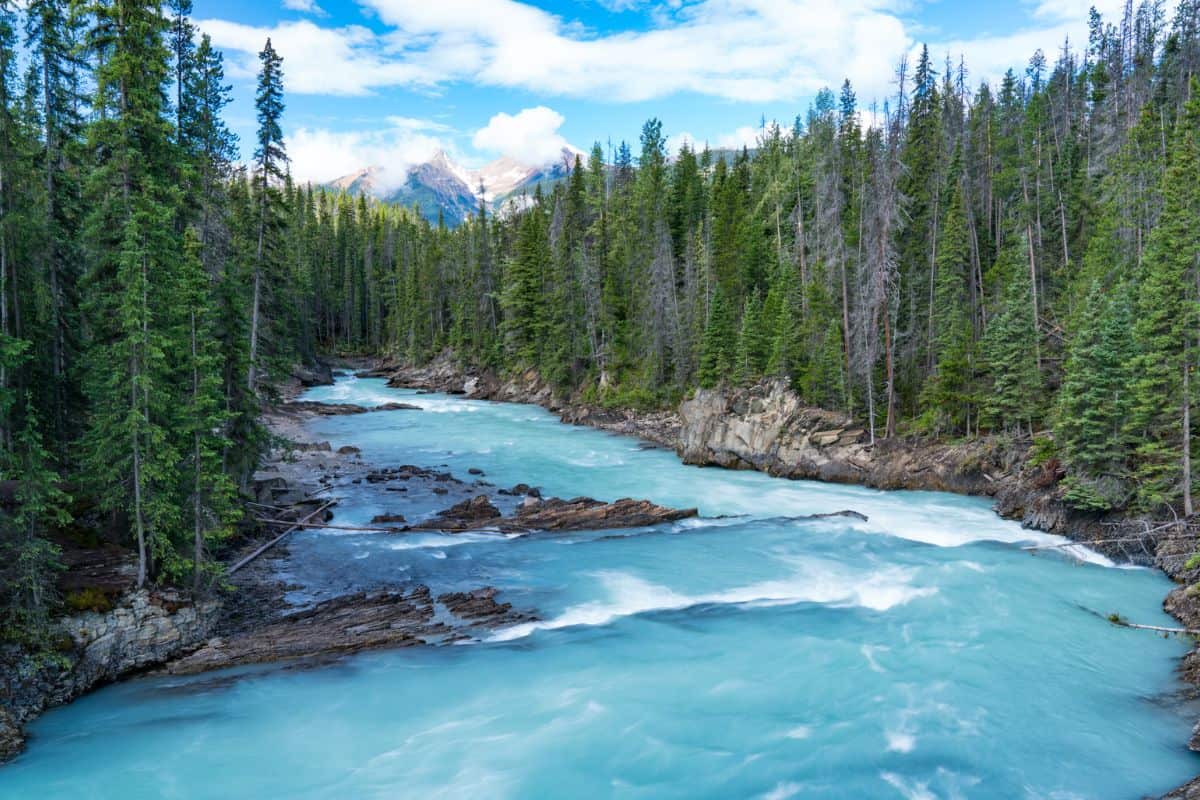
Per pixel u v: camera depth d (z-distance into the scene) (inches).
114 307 768.9
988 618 815.1
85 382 769.6
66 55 984.3
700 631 788.0
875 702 640.4
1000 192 2101.4
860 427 1614.2
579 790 525.7
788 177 2544.3
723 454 1749.5
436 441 2039.9
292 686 668.1
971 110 2564.0
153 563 754.8
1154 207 1432.1
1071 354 1236.5
